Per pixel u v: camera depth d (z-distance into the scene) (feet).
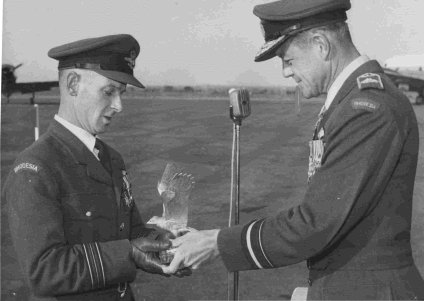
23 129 23.61
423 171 19.48
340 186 3.87
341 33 4.17
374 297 4.01
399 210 4.08
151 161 22.21
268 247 4.12
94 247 4.19
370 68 4.16
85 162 4.39
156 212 15.79
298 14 4.10
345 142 3.88
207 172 20.70
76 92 4.41
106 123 4.54
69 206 4.24
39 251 3.93
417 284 4.16
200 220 15.29
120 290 4.49
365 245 4.07
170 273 4.47
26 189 4.03
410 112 4.09
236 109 6.41
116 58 4.43
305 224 3.98
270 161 22.40
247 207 16.84
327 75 4.23
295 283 11.16
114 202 4.57
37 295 4.14
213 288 10.75
